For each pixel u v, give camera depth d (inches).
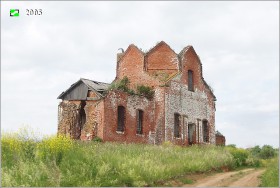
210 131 1681.8
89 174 717.3
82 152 829.2
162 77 1525.6
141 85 1499.8
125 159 801.6
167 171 804.6
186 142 1534.2
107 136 1282.0
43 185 658.2
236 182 846.5
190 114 1581.0
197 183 808.3
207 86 1704.0
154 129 1457.9
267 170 1075.3
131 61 1595.7
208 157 1079.6
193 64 1641.2
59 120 1385.3
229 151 1337.4
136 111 1406.3
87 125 1321.4
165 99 1470.2
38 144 835.4
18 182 666.8
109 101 1309.1
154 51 1588.3
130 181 714.2
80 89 1391.5
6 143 836.6
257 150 2059.5
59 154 802.8
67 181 678.5
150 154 926.4
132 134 1370.6
